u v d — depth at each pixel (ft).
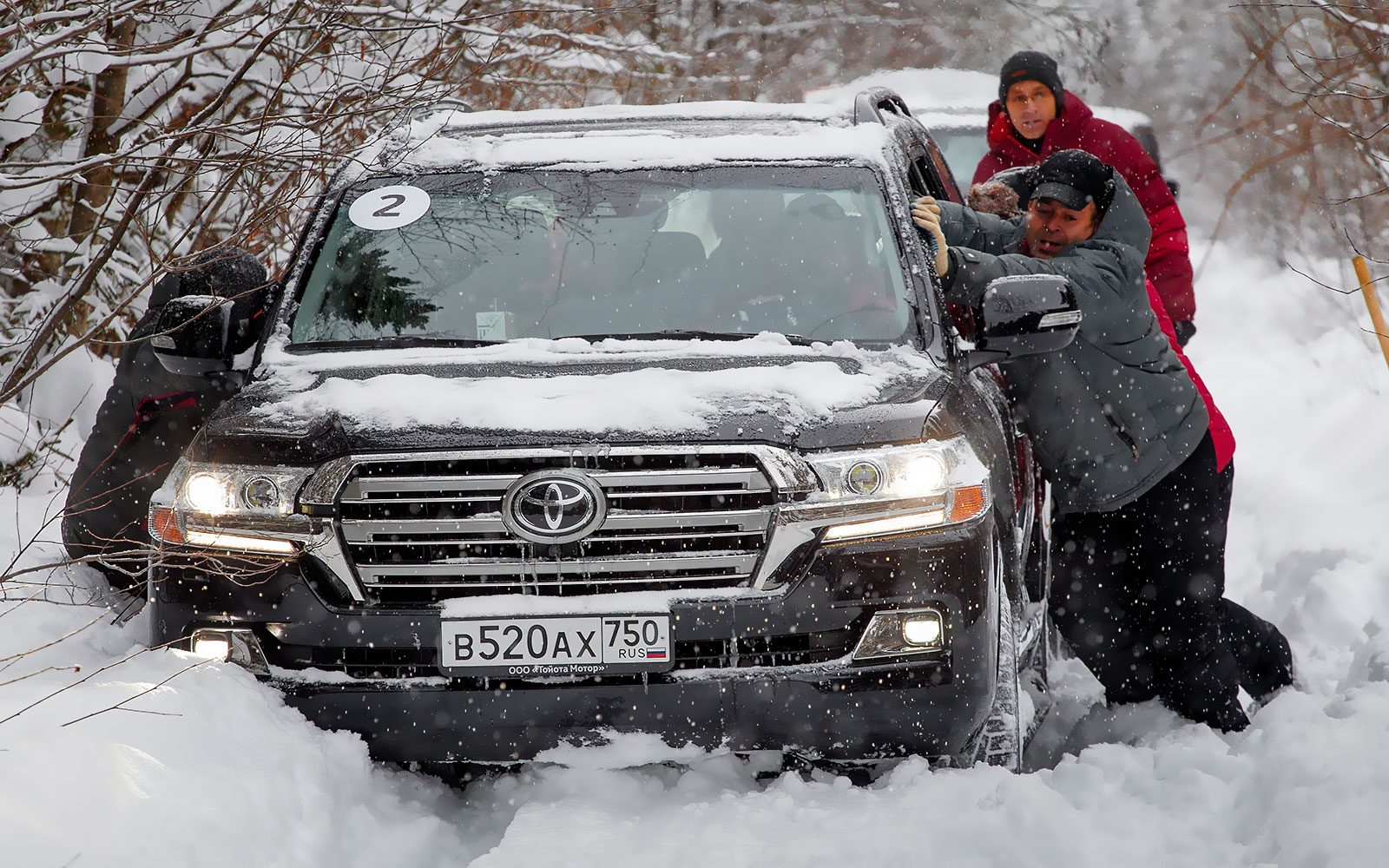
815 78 171.12
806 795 43.06
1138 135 124.88
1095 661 58.18
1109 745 48.91
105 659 51.80
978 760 46.39
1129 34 160.66
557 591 42.09
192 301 50.88
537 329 49.93
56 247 81.30
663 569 41.83
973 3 173.27
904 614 42.22
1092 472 53.98
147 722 39.40
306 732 42.34
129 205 63.57
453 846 42.37
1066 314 47.75
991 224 60.44
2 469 76.43
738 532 41.78
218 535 43.16
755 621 41.39
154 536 44.91
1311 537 83.97
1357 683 57.31
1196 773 44.39
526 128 60.95
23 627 53.47
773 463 41.63
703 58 138.21
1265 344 136.36
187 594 43.37
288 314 52.08
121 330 84.02
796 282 51.16
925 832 38.96
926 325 50.06
